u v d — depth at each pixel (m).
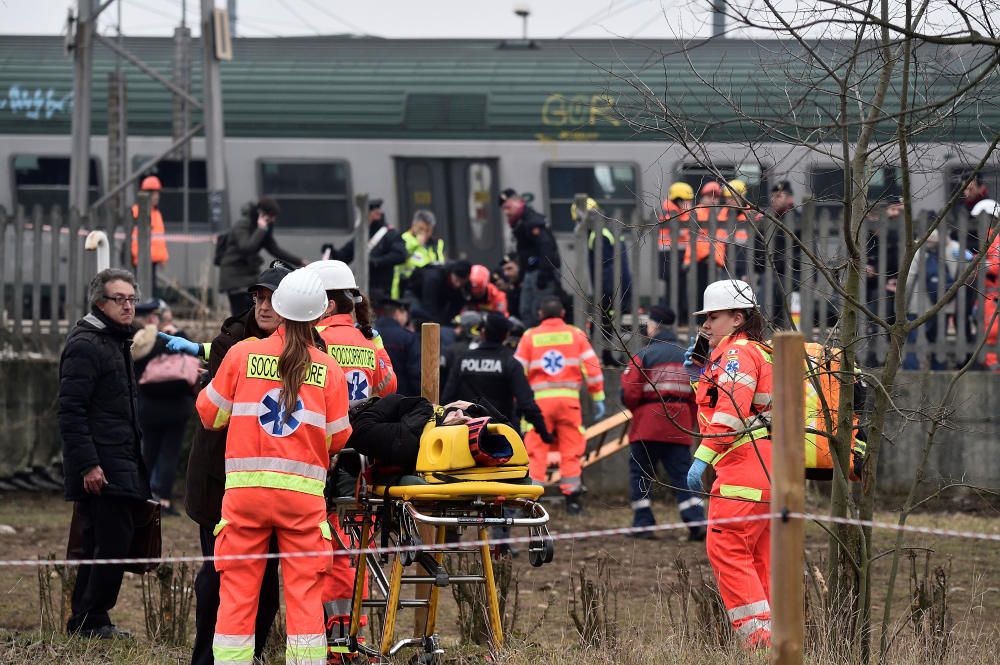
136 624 32.97
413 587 37.06
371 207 61.28
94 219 59.38
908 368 53.66
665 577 39.00
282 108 83.94
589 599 27.94
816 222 52.41
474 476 23.47
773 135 23.84
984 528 46.62
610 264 56.59
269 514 22.69
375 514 25.42
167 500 49.97
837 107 24.56
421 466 23.61
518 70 84.06
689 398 45.06
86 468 28.59
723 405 25.73
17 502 54.56
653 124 25.11
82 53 72.94
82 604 29.44
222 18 74.06
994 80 22.66
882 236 51.53
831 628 24.33
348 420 23.52
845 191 23.28
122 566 29.25
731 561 26.09
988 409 52.47
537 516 24.06
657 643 26.31
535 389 48.06
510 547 43.03
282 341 23.12
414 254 64.06
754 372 25.75
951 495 52.84
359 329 28.95
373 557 26.73
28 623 31.59
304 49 87.19
